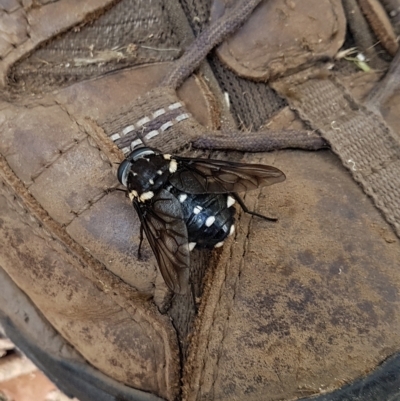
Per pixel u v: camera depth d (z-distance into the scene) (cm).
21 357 13
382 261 8
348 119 9
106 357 9
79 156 8
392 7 10
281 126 9
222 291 8
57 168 8
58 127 9
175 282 8
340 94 9
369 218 8
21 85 9
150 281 8
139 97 9
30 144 9
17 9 9
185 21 10
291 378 8
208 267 9
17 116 9
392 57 10
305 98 9
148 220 8
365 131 9
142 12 10
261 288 8
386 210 8
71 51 9
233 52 10
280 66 10
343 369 8
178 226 8
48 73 9
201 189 9
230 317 8
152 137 9
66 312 9
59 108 9
